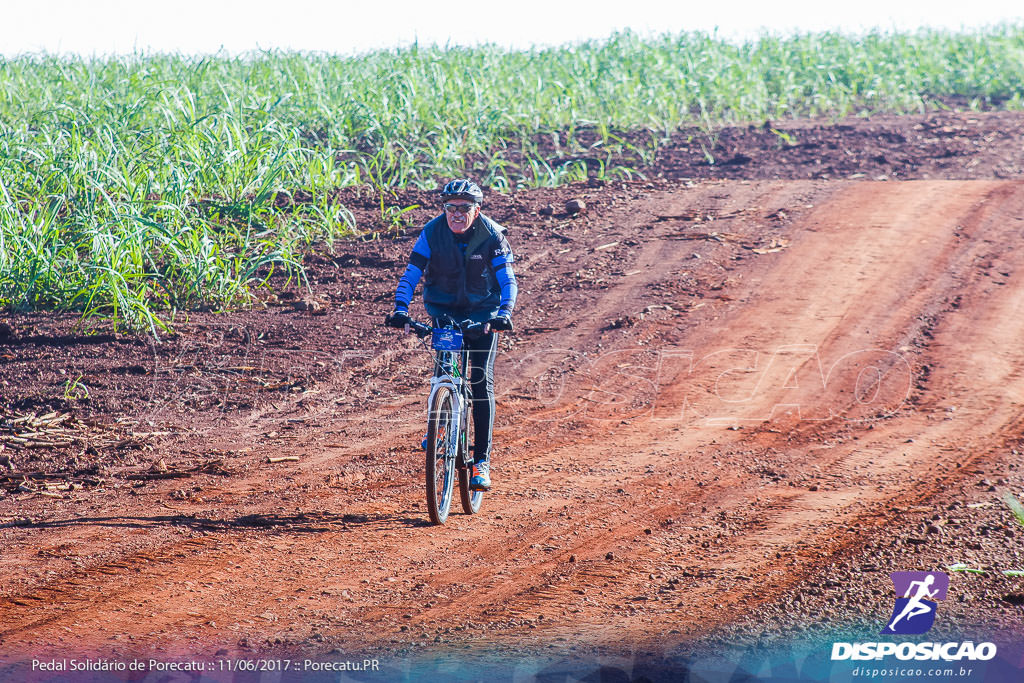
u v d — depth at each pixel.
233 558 17.16
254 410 27.73
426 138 64.94
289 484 21.66
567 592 15.53
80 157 45.16
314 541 18.08
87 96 65.38
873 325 33.28
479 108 67.12
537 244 45.06
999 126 68.69
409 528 18.83
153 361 31.59
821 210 47.38
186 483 21.75
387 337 34.41
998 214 44.72
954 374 28.80
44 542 17.88
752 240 43.72
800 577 15.75
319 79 71.88
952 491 19.89
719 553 17.09
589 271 41.03
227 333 34.62
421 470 22.66
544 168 62.19
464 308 19.30
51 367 30.55
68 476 22.08
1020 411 25.70
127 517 19.38
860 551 16.75
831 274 38.59
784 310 35.19
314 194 49.16
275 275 41.47
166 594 15.50
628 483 21.48
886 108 81.44
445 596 15.44
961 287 36.41
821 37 94.56
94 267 34.84
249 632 14.02
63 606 14.98
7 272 36.22
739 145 66.56
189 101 56.03
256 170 49.50
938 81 88.56
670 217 47.88
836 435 24.55
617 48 83.31
